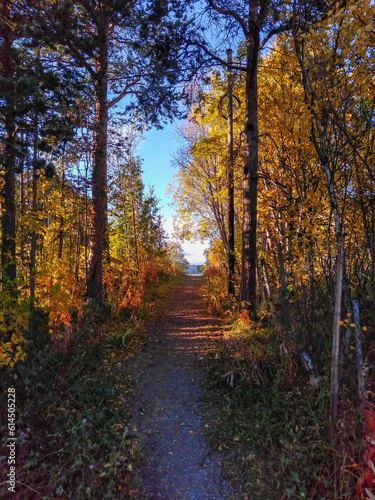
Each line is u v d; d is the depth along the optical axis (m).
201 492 3.01
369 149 3.70
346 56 3.19
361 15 2.92
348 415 3.28
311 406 3.73
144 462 3.35
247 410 4.07
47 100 6.12
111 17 7.44
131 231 16.19
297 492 2.79
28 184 6.83
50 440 3.30
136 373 5.37
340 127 3.36
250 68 6.91
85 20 7.26
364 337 3.73
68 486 2.85
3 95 4.93
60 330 5.95
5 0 4.81
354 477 2.68
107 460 3.23
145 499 2.90
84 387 4.40
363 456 2.53
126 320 8.09
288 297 4.66
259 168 8.15
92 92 7.77
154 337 7.37
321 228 4.33
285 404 3.91
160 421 4.10
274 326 5.95
